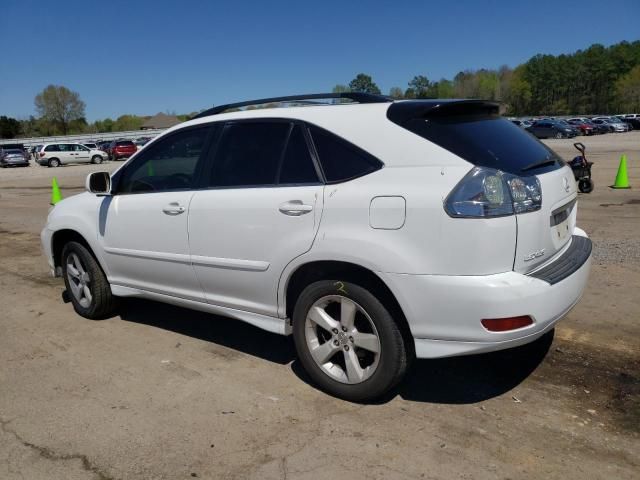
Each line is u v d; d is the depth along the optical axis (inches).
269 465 111.9
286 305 142.7
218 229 149.1
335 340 134.3
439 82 4564.5
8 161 1544.0
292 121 140.2
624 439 116.6
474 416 127.3
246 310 150.7
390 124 124.7
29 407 138.1
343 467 110.3
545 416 126.0
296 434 122.4
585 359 152.6
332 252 125.6
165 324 194.9
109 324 196.5
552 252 128.3
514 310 111.5
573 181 146.9
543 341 164.4
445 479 105.6
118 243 179.6
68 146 1584.6
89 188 175.2
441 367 152.5
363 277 127.0
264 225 138.9
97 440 122.7
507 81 5374.0
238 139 150.8
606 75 4958.2
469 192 111.3
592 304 191.6
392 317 124.3
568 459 110.5
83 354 170.6
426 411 130.3
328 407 133.6
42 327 195.5
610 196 451.2
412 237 115.7
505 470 107.5
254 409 133.8
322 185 130.3
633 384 138.6
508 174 114.7
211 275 154.6
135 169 176.4
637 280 215.8
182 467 112.3
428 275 114.7
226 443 120.0
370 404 134.3
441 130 121.0
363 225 121.9
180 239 159.6
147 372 156.3
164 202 163.2
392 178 120.0
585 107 5083.7
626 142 1369.3
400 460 111.7
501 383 142.3
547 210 122.4
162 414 132.9
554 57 5201.8
